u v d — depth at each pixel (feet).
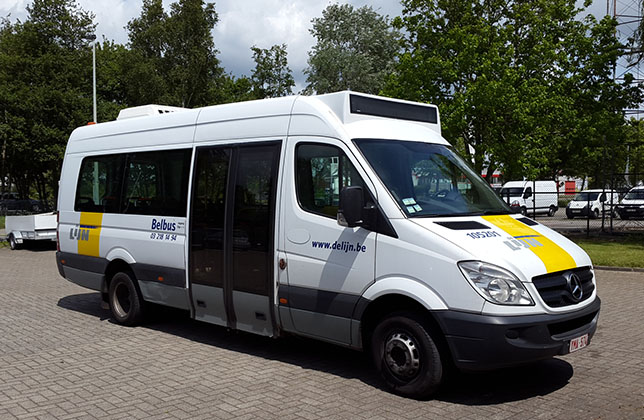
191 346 22.67
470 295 15.02
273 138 20.04
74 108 110.52
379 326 16.92
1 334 24.93
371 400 16.28
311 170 18.74
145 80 127.44
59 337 24.32
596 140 67.15
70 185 29.09
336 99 18.88
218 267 21.30
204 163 22.30
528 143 58.80
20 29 116.37
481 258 15.19
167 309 27.73
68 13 114.93
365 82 134.00
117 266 26.73
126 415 15.42
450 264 15.39
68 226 28.89
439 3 66.18
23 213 108.58
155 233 24.03
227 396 16.80
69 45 114.93
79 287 38.63
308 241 18.45
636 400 16.08
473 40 58.80
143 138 25.40
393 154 18.24
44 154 107.65
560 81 63.62
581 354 20.70
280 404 16.07
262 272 19.79
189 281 22.49
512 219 18.19
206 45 142.00
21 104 105.29
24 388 17.71
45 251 65.51
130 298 25.82
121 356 21.29
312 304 18.31
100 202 27.14
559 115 62.03
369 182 17.25
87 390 17.47
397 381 16.58
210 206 21.75
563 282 15.88
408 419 14.80
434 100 61.93
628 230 67.87
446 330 15.24
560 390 16.94
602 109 65.10
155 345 22.82
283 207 19.25
